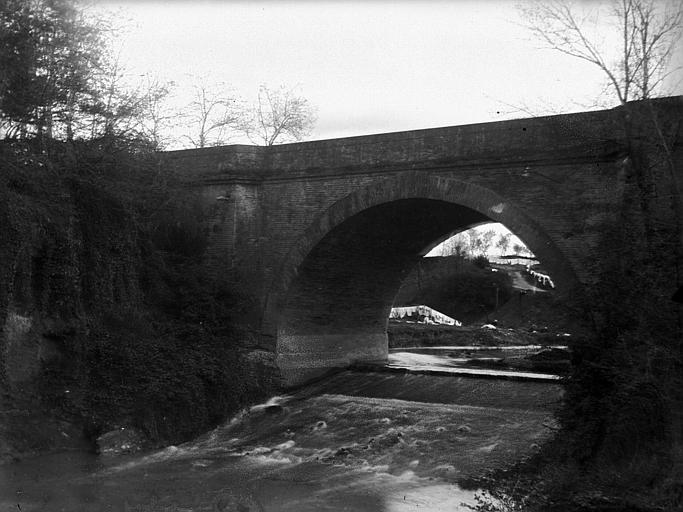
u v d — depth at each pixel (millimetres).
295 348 27094
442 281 73188
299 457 17609
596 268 15539
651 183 15367
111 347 18672
